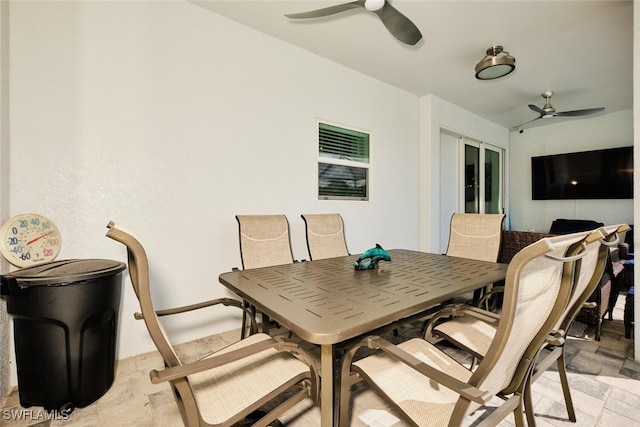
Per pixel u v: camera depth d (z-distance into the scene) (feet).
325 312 3.65
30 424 4.72
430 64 10.84
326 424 3.26
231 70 8.30
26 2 5.74
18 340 4.94
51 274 4.92
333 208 10.90
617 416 4.72
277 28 8.67
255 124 8.79
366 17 8.11
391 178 12.97
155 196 7.19
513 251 10.62
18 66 5.66
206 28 7.87
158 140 7.21
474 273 5.85
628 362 6.37
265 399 3.34
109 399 5.32
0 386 5.16
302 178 9.92
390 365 3.87
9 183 5.57
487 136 17.58
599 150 16.30
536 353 3.10
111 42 6.60
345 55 10.23
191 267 7.73
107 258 6.61
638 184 6.54
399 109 13.19
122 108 6.74
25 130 5.74
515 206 19.99
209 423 2.97
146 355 6.99
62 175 6.11
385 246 12.79
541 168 18.47
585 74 11.48
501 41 9.18
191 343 7.61
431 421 2.93
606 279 7.66
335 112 10.80
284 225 8.28
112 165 6.64
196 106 7.75
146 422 4.75
